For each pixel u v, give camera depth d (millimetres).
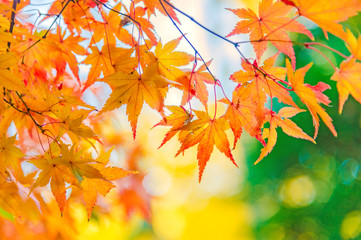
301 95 763
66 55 844
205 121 791
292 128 805
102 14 822
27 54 828
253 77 787
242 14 772
